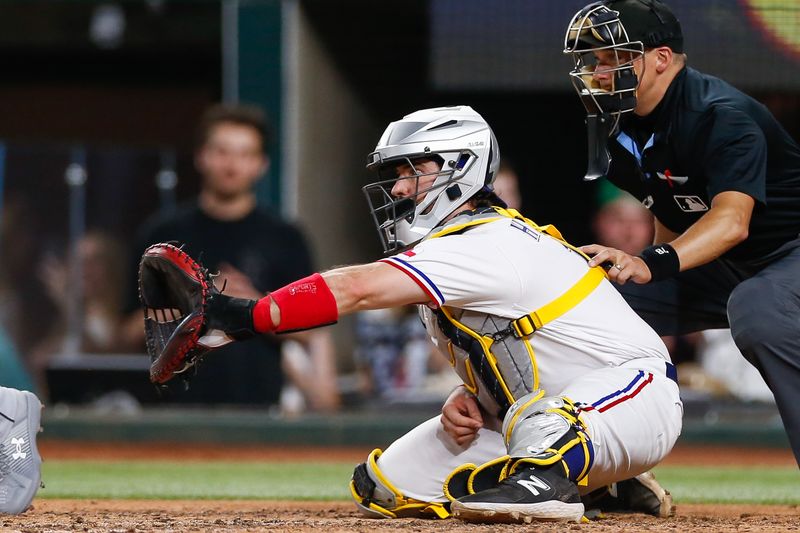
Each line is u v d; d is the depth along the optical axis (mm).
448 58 40844
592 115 14055
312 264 31969
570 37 13758
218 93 50000
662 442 11820
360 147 46281
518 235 11805
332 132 44250
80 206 37281
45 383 36531
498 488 10938
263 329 11055
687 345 36000
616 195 39969
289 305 11031
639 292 15422
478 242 11570
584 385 11555
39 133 50219
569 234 46031
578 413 11219
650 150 14211
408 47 45031
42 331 36781
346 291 11125
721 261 15023
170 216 32031
